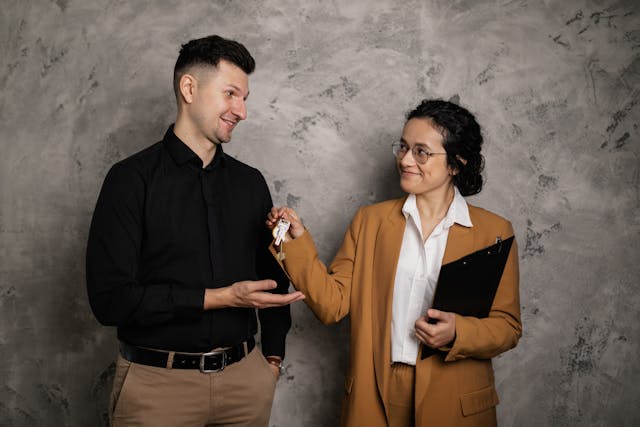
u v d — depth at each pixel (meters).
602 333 2.13
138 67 2.20
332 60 2.12
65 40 2.25
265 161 2.16
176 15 2.17
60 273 2.28
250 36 2.14
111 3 2.21
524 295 2.13
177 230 1.51
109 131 2.22
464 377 1.57
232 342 1.56
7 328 2.32
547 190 2.12
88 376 2.29
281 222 1.59
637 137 2.10
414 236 1.66
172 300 1.43
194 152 1.56
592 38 2.09
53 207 2.27
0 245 2.31
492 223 1.66
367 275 1.67
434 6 2.10
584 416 2.15
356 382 1.61
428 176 1.57
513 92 2.10
